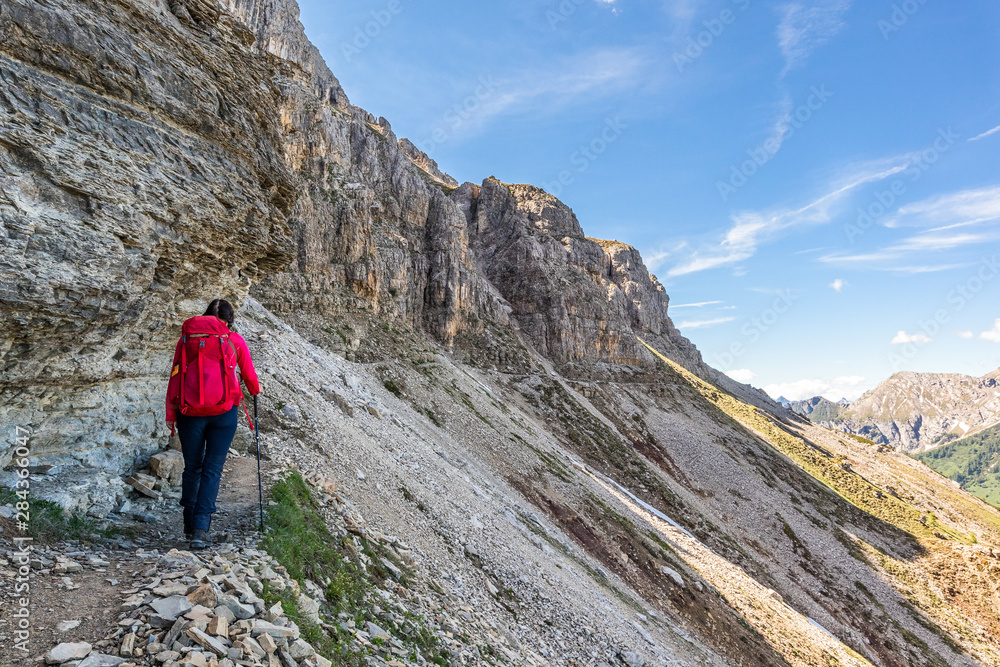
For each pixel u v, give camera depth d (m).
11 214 5.68
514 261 157.88
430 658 8.30
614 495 66.31
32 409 6.50
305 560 7.47
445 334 115.44
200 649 4.17
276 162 11.96
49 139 6.21
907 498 130.75
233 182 9.70
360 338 75.81
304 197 83.50
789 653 42.84
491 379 108.94
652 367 153.62
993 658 72.44
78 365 6.90
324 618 6.62
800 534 92.44
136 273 7.33
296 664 4.84
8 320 5.68
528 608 17.88
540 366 122.31
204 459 6.58
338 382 33.06
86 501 6.60
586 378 136.00
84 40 6.96
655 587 43.72
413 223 128.50
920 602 81.94
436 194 139.25
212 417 6.48
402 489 18.59
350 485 14.42
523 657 12.68
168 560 5.48
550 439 86.94
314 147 93.19
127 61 7.60
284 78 93.62
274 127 12.50
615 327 153.88
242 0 93.62
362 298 85.31
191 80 8.98
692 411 137.38
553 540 36.59
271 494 8.70
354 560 9.32
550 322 143.88
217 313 6.90
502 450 59.03
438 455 35.28
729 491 101.38
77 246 6.32
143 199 7.40
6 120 5.80
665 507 82.81
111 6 7.82
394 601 9.08
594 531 49.09
